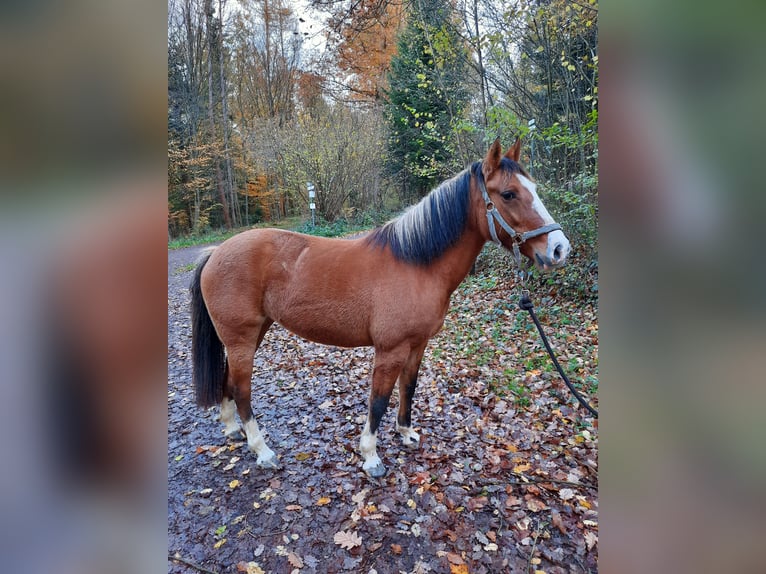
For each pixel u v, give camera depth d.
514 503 1.90
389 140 12.75
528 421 2.59
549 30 4.95
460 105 6.62
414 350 2.25
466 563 1.61
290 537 1.79
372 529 1.80
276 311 2.19
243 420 2.30
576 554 1.62
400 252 2.06
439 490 2.02
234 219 15.88
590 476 2.05
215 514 1.94
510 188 1.92
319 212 14.00
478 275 5.79
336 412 2.91
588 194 4.21
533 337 3.77
